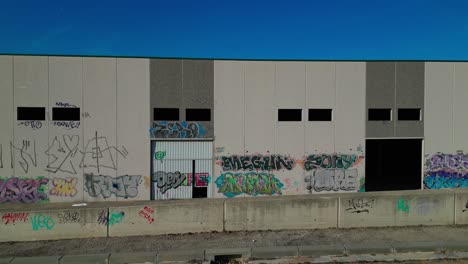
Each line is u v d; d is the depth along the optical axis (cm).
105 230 914
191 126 1433
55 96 1373
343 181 1479
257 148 1453
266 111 1455
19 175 1358
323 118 1491
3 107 1348
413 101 1502
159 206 934
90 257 741
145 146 1417
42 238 893
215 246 841
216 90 1439
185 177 1456
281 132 1459
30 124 1362
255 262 736
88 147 1390
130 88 1408
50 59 1369
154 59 1415
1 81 1347
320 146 1473
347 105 1479
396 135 1498
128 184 1409
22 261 736
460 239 878
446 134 1516
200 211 946
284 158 1460
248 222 958
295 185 1466
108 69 1398
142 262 742
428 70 1505
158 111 1439
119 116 1404
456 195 1018
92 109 1391
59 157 1377
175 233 936
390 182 2041
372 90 1486
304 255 768
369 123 1488
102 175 1398
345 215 984
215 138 1441
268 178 1457
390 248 783
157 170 1444
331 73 1473
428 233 934
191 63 1429
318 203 976
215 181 1441
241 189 1452
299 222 970
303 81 1463
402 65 1495
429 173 1510
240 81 1445
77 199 1384
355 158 1484
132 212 924
